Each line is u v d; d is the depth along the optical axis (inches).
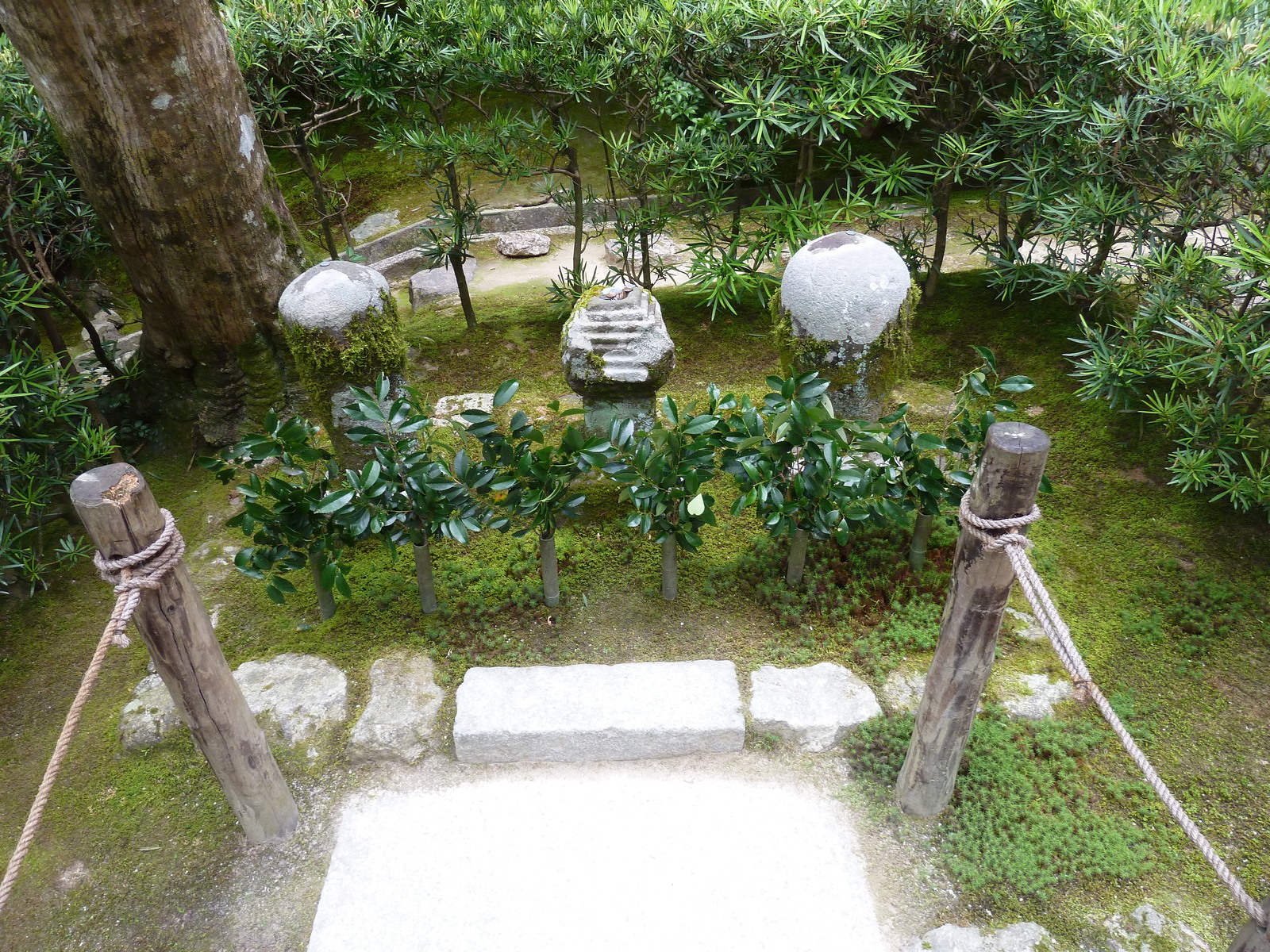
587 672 143.5
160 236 178.7
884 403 165.6
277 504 137.1
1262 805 125.1
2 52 189.8
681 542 146.9
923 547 159.5
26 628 165.3
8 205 176.6
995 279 225.8
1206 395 166.4
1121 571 162.6
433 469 138.7
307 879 123.5
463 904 119.3
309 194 334.6
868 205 216.2
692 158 208.1
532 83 215.0
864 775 132.5
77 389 181.0
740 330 241.9
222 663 111.3
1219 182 159.8
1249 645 148.0
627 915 117.4
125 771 137.3
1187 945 110.3
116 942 117.0
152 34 159.2
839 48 200.1
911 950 111.9
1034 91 202.5
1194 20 173.3
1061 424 196.7
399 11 225.3
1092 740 133.1
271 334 198.7
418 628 156.1
